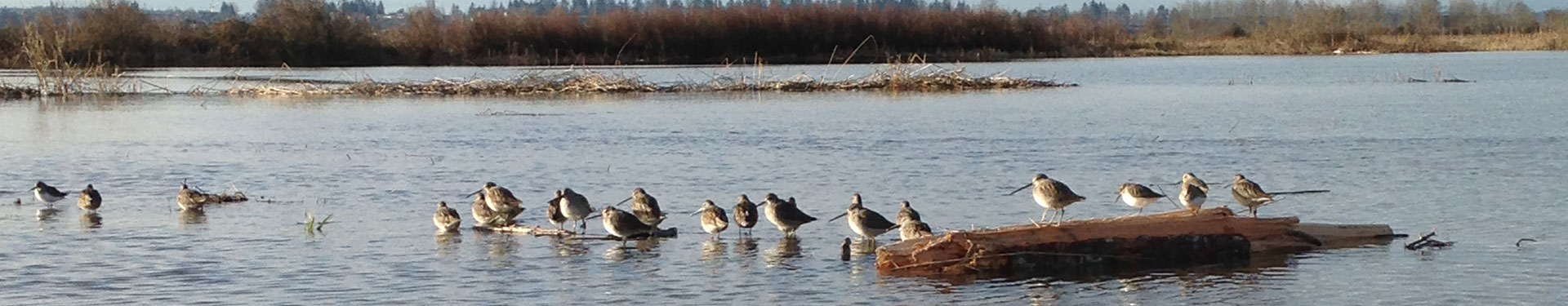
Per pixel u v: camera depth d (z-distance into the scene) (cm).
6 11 12400
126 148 4678
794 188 3472
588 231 2786
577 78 7825
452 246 2594
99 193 3338
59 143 4866
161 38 11200
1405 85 7894
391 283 2280
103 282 2303
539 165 4062
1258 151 4309
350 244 2631
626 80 7856
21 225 2886
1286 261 2386
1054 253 2338
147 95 7775
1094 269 2336
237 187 3572
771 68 10600
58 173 3938
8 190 3553
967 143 4619
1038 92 7475
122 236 2738
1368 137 4709
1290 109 6091
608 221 2594
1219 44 13912
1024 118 5691
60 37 10419
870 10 11819
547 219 3011
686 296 2172
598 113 6134
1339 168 3825
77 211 3097
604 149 4544
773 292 2195
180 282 2297
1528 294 2134
